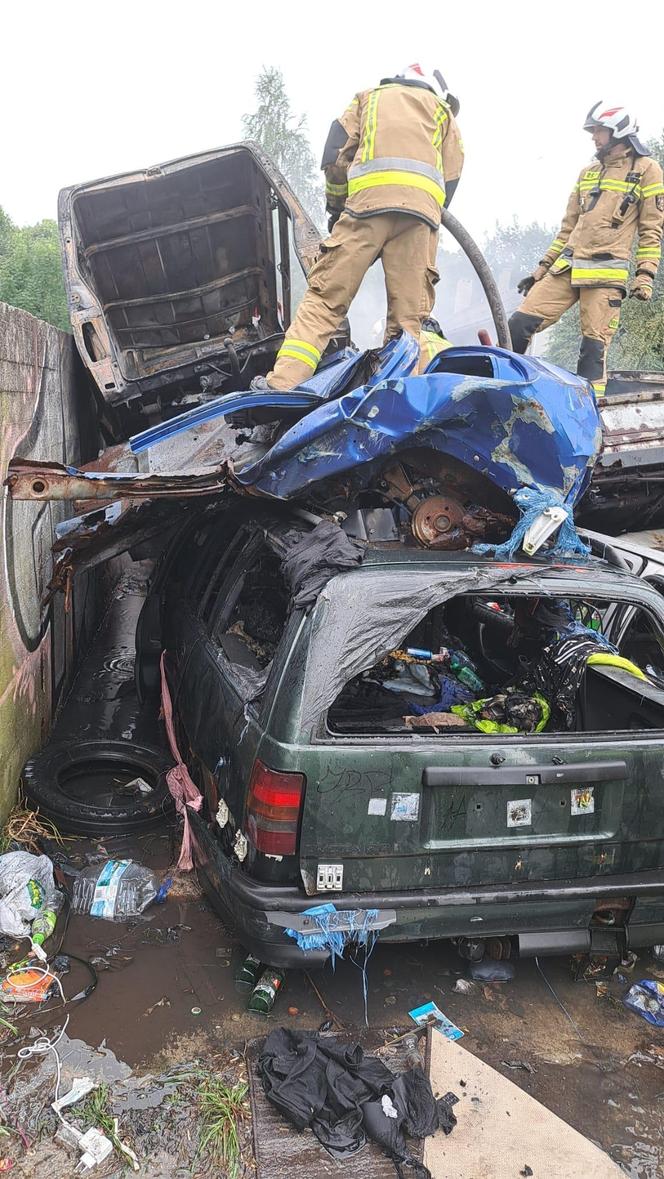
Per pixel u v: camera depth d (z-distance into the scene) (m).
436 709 3.42
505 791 2.89
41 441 4.73
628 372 7.11
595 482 6.13
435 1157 2.44
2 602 3.76
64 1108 2.51
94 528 3.88
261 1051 2.78
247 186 6.81
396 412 3.28
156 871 3.78
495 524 3.52
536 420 3.23
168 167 6.44
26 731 4.29
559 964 3.44
